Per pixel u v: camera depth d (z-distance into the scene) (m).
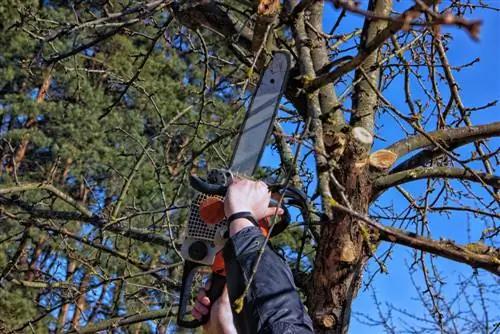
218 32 3.83
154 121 12.29
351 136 3.09
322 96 3.36
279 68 2.57
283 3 3.44
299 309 2.03
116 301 5.72
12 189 6.14
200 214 2.34
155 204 10.70
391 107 3.01
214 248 2.41
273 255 2.13
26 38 12.38
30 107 13.27
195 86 12.98
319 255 3.11
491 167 4.00
